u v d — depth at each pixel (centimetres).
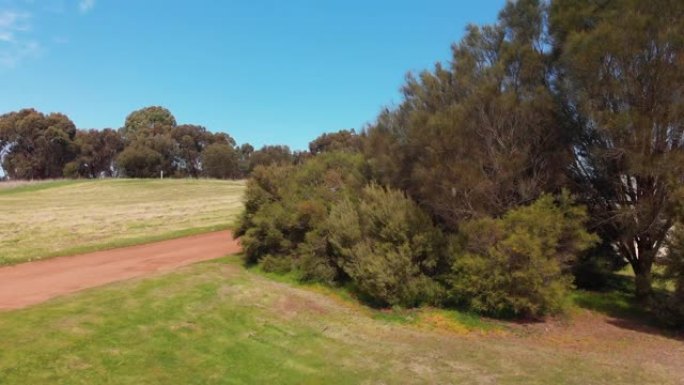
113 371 699
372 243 1253
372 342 970
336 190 1611
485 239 1127
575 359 899
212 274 1326
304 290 1311
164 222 2612
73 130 8338
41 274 1359
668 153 1051
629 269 1780
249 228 1614
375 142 1434
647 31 1059
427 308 1184
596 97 1124
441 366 853
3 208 3294
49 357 693
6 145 8212
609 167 1199
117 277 1316
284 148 8281
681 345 996
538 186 1272
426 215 1253
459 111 1200
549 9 1310
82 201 3872
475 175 1166
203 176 8819
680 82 1038
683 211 1038
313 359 864
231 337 907
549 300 1089
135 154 7781
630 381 795
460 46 1363
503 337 1030
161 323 896
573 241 1162
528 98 1234
